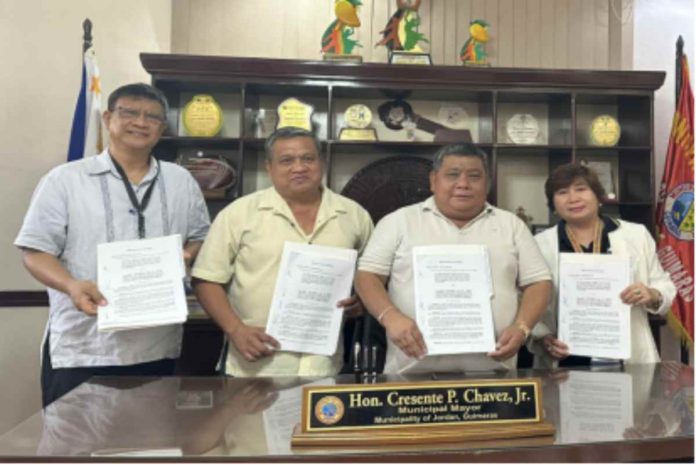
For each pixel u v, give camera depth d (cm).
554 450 97
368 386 101
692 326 289
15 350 280
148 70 279
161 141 288
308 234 179
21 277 282
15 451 95
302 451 94
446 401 102
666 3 339
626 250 192
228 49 322
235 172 295
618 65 340
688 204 294
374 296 160
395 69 286
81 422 111
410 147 305
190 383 147
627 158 318
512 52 337
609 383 144
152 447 97
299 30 326
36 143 286
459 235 166
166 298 156
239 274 178
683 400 127
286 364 167
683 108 303
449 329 150
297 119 295
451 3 334
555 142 322
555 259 196
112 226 174
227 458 91
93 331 173
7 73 282
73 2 296
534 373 155
